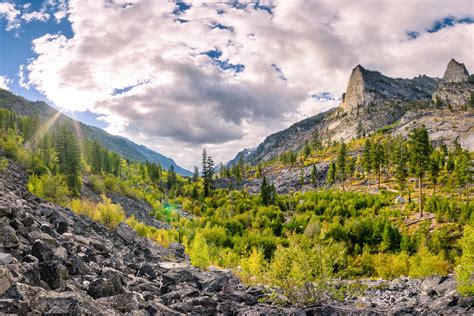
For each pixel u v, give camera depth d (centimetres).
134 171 17212
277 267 1488
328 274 1490
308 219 8581
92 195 7969
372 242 6888
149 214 8444
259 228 8600
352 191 11612
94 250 1609
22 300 789
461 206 7412
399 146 13588
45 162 8938
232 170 19850
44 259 1166
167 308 1116
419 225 7281
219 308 1298
